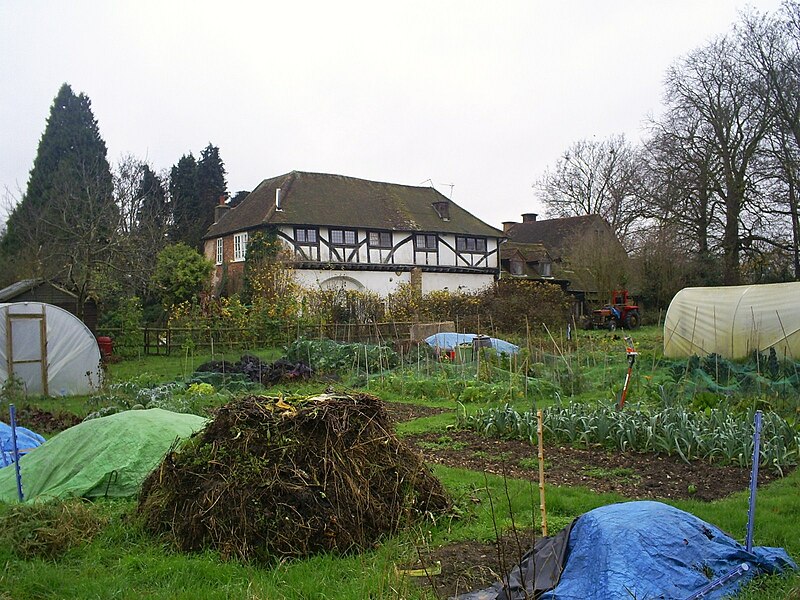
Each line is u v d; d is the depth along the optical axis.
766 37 33.62
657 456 9.16
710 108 35.97
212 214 58.00
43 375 17.20
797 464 8.51
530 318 31.84
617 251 41.09
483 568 5.40
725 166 35.69
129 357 25.64
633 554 4.54
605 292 40.56
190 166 57.66
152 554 5.81
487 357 18.02
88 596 5.07
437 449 10.09
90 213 30.22
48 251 33.91
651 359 19.61
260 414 6.22
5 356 16.77
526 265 49.28
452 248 43.25
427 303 34.34
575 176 57.84
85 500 7.28
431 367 18.75
